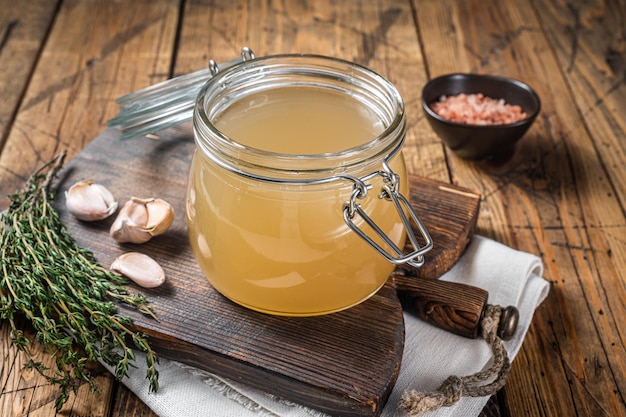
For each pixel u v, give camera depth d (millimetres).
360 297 438
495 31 792
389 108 424
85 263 467
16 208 505
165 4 820
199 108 409
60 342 424
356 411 417
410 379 448
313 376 421
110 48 751
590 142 655
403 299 480
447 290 472
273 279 416
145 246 492
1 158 613
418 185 544
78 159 554
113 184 535
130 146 566
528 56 757
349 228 406
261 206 400
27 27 772
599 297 523
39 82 702
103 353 432
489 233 569
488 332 459
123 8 809
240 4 825
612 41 781
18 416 436
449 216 521
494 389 434
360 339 439
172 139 574
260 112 438
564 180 617
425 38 781
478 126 594
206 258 434
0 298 454
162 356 451
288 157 380
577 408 460
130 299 451
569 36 786
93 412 441
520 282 499
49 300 443
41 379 454
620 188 610
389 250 429
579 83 723
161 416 433
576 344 494
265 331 442
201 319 448
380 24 800
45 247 466
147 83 707
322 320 448
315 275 414
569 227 575
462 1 836
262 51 755
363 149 386
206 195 418
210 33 779
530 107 639
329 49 762
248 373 431
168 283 469
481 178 616
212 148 397
